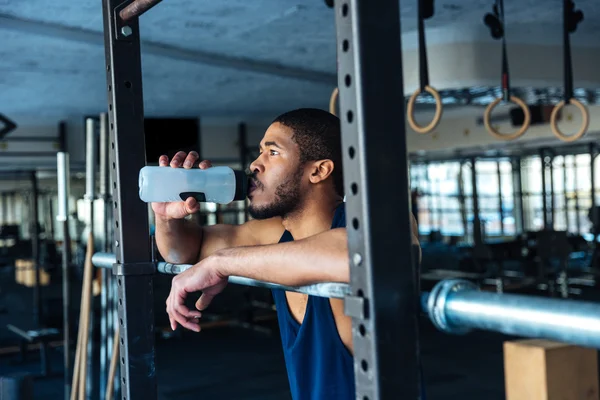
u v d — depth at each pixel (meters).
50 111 8.28
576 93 5.79
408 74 5.45
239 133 10.19
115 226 1.30
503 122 9.53
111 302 2.82
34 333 6.00
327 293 0.77
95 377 6.10
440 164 14.04
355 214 0.69
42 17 4.31
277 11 4.49
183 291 1.00
